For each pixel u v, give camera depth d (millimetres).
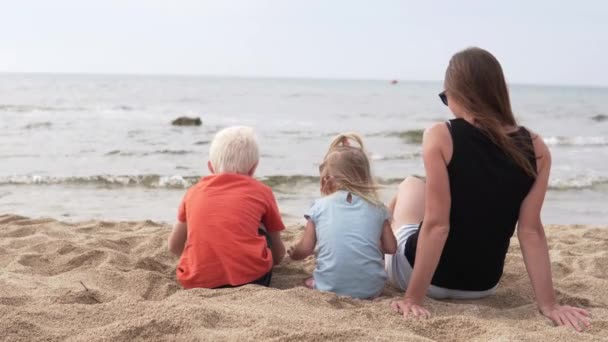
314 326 2471
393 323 2637
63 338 2279
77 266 3840
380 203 3393
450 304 3012
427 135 2873
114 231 5254
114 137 17219
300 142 17500
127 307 2598
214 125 21859
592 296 3441
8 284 3096
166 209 7898
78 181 9820
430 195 2842
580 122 29578
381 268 3307
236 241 3301
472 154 2818
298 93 62938
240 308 2674
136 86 67312
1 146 14594
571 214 8305
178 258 4168
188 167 12000
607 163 14047
